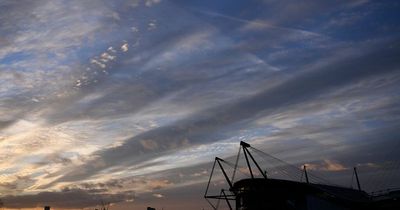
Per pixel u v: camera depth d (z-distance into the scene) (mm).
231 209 81500
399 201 74188
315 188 75250
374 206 76688
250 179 78625
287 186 75062
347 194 80750
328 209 74812
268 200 75438
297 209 72812
